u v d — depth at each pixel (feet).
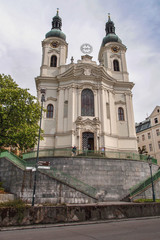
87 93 122.11
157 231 29.68
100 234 28.17
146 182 75.31
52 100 123.34
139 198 70.59
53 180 62.75
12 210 35.47
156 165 91.97
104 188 75.05
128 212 43.68
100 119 116.26
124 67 142.51
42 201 60.59
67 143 110.32
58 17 160.86
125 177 79.10
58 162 77.71
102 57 155.12
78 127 111.14
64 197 61.46
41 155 81.35
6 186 67.56
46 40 141.49
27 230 32.58
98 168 77.61
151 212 46.50
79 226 35.58
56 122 117.80
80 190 62.80
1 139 68.64
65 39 149.28
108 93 126.00
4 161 72.69
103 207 41.73
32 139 71.87
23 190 62.85
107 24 165.58
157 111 172.35
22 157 91.25
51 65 137.28
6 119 70.59
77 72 124.57
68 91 121.49
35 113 80.23
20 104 73.97
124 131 122.72
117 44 148.15
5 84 77.30
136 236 26.53
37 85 133.39
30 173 64.23
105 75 127.54
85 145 111.45
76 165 77.00
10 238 26.76
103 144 110.11
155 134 170.50
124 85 133.90
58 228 33.96
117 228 32.58
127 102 130.00
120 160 81.10
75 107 116.98
